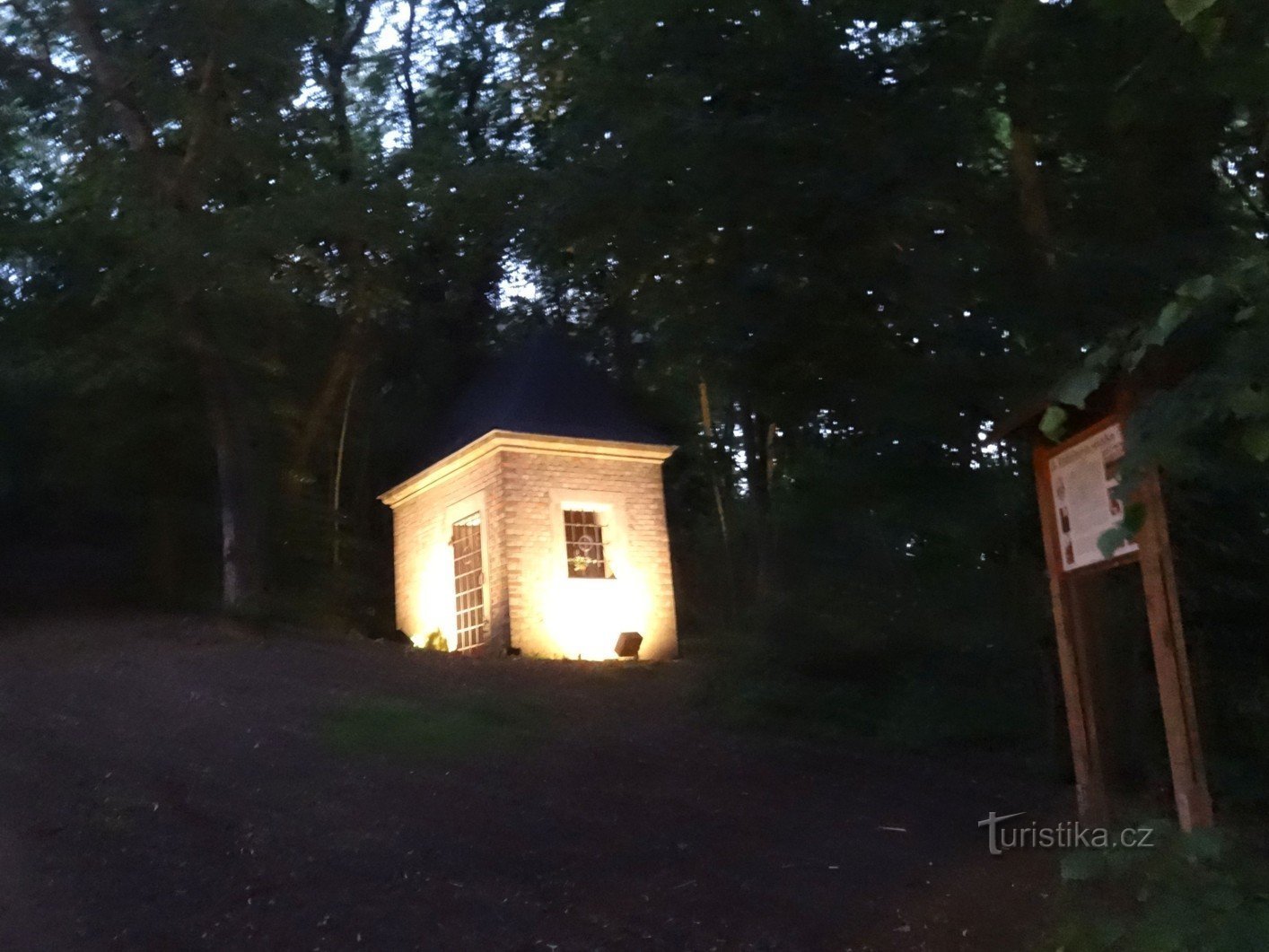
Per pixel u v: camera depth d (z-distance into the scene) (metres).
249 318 16.30
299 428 19.41
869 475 10.02
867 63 9.82
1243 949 4.10
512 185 14.90
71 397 16.22
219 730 9.57
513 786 8.15
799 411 11.28
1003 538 9.51
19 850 6.56
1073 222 9.52
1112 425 5.88
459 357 22.19
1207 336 5.23
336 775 8.28
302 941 5.47
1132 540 5.78
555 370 18.84
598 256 11.39
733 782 8.42
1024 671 9.89
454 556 18.41
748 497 19.80
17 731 9.34
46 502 17.58
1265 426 4.35
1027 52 8.70
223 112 15.41
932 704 9.84
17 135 17.05
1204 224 9.04
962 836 7.06
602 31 10.48
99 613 15.70
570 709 11.09
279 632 15.01
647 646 17.33
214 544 17.89
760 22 9.75
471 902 6.00
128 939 5.45
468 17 20.02
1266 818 6.84
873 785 8.39
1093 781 6.50
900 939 5.55
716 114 9.97
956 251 9.53
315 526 19.23
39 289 16.42
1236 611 7.67
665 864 6.61
